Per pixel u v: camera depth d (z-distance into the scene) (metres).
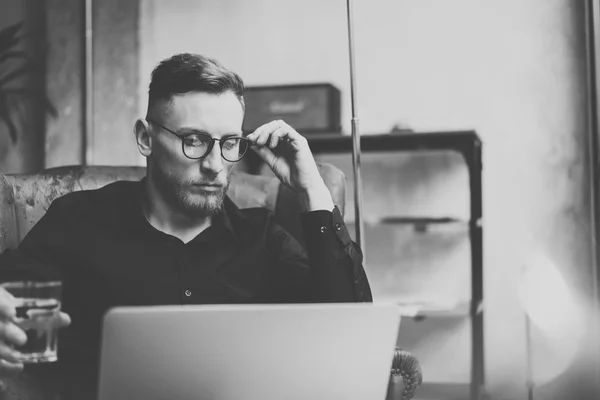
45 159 4.65
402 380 1.83
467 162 3.88
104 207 2.13
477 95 4.33
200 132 1.93
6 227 2.20
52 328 1.37
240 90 1.99
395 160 4.41
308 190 2.01
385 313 1.33
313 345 1.30
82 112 4.58
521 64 4.29
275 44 4.54
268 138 2.04
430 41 4.38
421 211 4.39
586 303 4.16
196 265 2.08
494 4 4.32
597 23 4.11
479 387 3.90
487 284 4.30
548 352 4.21
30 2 4.70
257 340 1.27
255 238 2.15
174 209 2.08
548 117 4.26
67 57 4.63
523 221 4.28
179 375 1.27
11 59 4.71
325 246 1.97
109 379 1.27
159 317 1.24
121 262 2.06
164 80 1.96
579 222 4.21
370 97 4.43
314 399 1.33
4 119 4.55
